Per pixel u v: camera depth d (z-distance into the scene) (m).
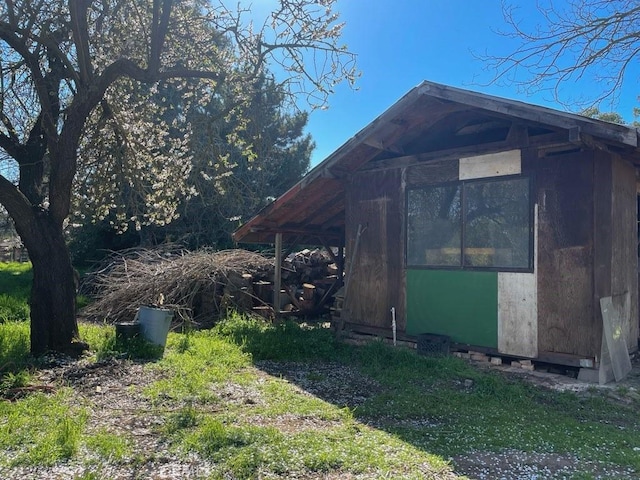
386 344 8.16
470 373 6.48
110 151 9.36
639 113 15.74
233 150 18.47
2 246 28.27
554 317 6.68
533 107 6.26
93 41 8.47
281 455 3.73
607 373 6.36
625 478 3.60
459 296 7.67
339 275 13.19
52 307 7.03
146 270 11.71
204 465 3.62
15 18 7.10
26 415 4.55
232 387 5.81
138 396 5.30
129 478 3.40
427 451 4.02
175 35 8.88
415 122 8.14
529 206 6.96
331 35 8.18
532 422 4.91
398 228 8.53
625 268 7.33
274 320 10.91
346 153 8.40
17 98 8.66
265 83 9.65
